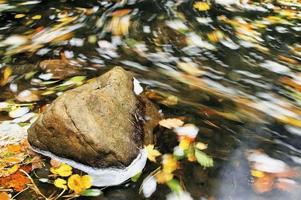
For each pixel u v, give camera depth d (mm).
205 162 1710
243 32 2502
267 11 2723
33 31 2475
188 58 2279
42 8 2693
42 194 1594
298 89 2105
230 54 2320
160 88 2039
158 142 1752
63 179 1632
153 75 2135
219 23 2572
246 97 2037
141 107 1820
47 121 1656
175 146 1748
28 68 2162
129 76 1883
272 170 1712
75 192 1604
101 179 1639
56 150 1673
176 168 1683
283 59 2297
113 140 1646
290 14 2699
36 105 1920
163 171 1669
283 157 1761
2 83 2064
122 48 2338
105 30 2482
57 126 1646
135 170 1663
